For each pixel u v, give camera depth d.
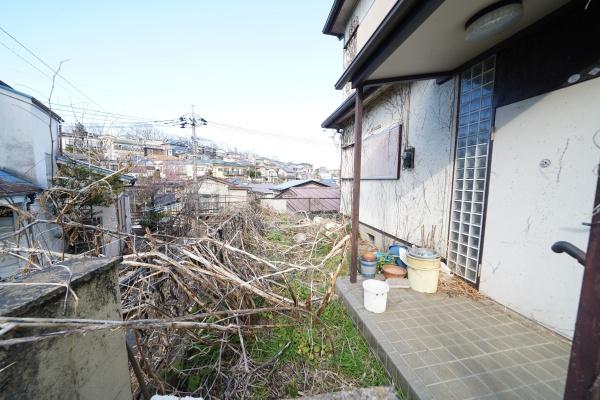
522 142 2.34
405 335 2.15
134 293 2.07
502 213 2.55
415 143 4.12
